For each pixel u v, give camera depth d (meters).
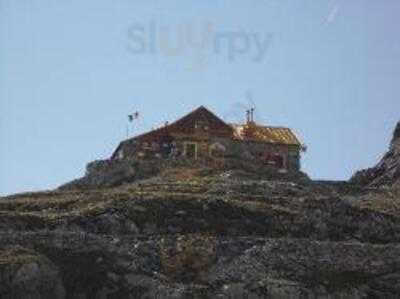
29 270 197.88
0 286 194.88
